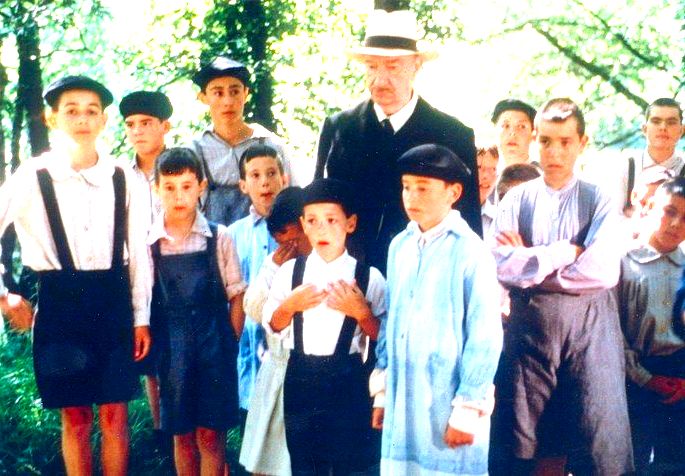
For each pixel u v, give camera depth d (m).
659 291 5.14
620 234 4.79
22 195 4.81
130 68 12.80
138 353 5.00
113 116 14.30
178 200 5.01
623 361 4.88
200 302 5.04
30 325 5.10
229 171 6.31
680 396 5.15
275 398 4.88
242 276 5.20
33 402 6.09
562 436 4.84
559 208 4.85
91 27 13.16
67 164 4.85
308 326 4.61
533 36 18.84
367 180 5.05
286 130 12.91
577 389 4.77
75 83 4.84
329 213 4.66
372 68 4.98
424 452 4.15
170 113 6.38
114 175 4.92
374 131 5.05
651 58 17.70
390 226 5.00
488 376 4.07
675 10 15.55
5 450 5.70
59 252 4.82
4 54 13.55
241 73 6.34
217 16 11.98
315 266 4.70
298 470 4.67
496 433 4.94
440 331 4.15
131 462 5.87
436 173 4.18
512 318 4.88
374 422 4.43
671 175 5.62
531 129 6.58
